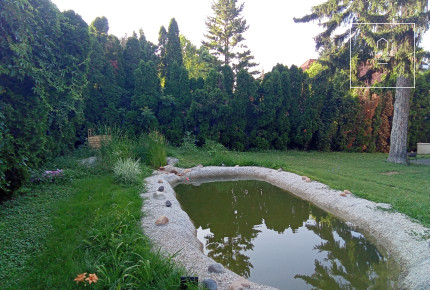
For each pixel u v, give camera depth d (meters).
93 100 12.95
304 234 5.20
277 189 8.12
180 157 10.93
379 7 10.85
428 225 4.47
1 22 4.46
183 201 7.17
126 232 3.89
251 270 3.91
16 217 4.35
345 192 6.46
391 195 6.27
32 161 5.95
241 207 6.75
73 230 3.95
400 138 11.78
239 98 14.12
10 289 2.68
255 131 14.60
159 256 3.29
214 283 2.95
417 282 3.24
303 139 15.30
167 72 17.09
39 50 5.98
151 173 8.56
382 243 4.51
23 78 5.01
